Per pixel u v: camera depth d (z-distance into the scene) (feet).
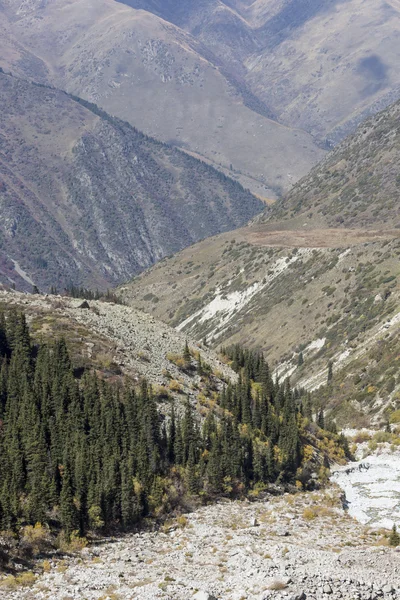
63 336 283.38
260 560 166.30
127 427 236.63
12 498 187.11
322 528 215.72
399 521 232.94
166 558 179.73
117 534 199.82
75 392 242.58
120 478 207.92
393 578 152.35
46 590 156.56
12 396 243.19
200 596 143.43
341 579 149.28
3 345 270.87
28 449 209.05
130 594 152.15
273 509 232.73
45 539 183.73
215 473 235.61
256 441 260.42
